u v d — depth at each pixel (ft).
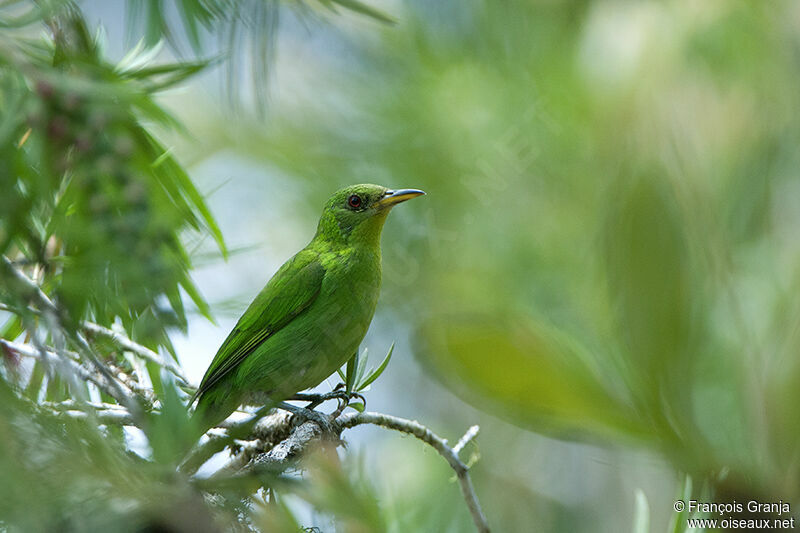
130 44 17.53
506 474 42.39
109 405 17.11
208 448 11.56
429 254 38.47
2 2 14.26
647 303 17.85
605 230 18.42
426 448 27.53
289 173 40.57
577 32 36.60
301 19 19.21
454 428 43.96
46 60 15.48
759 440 17.90
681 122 29.66
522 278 35.09
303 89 40.40
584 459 41.14
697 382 19.19
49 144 14.10
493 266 36.29
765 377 18.56
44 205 14.61
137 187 14.40
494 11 38.91
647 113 29.53
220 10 17.51
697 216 20.83
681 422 17.81
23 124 14.32
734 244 26.94
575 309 31.71
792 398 17.85
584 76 35.06
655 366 17.67
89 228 13.28
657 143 23.99
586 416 18.20
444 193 38.65
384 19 17.43
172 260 14.20
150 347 17.71
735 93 31.45
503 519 41.39
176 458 10.07
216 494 10.96
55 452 9.73
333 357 32.53
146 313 14.05
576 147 35.40
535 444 42.50
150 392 18.35
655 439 18.03
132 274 13.19
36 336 12.60
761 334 19.65
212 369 31.53
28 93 14.03
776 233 28.94
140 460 10.47
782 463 17.31
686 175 22.53
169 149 16.55
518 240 36.06
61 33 15.87
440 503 21.81
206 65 16.56
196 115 39.96
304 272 32.32
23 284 12.87
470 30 39.73
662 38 31.45
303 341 31.96
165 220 14.03
